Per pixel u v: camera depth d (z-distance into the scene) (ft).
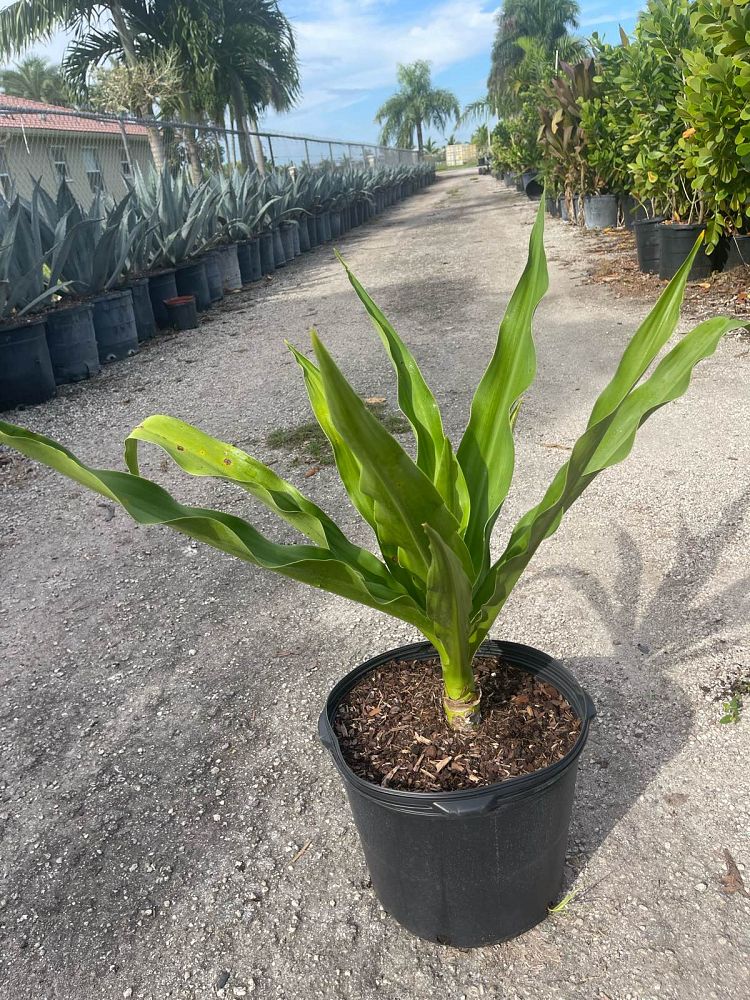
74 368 20.35
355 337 21.86
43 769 7.14
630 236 31.99
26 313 19.16
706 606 8.02
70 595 10.11
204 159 48.34
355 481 4.77
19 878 6.03
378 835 4.52
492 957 4.94
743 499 9.92
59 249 19.33
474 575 4.36
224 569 10.30
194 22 61.11
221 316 28.07
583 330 18.94
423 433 5.00
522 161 58.75
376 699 5.17
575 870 5.45
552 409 13.96
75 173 49.14
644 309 20.16
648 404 3.95
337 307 26.73
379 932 5.23
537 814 4.36
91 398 18.86
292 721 7.32
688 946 4.86
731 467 10.83
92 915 5.63
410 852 4.45
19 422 17.39
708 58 19.22
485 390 4.91
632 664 7.37
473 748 4.63
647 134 21.80
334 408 3.10
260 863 5.88
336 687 5.19
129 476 3.92
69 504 12.99
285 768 6.77
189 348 23.31
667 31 21.38
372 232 53.72
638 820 5.78
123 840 6.25
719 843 5.53
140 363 22.06
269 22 69.15
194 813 6.42
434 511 3.70
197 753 7.09
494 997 4.70
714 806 5.82
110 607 9.71
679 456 11.40
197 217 27.81
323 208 50.29
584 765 6.32
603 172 34.27
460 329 21.12
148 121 33.88
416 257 36.42
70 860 6.13
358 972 4.97
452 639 4.26
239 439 14.76
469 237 41.47
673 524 9.61
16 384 18.16
